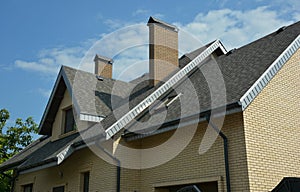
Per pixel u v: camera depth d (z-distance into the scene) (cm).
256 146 862
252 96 860
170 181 1005
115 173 1054
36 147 1575
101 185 1084
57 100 1417
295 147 948
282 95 970
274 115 930
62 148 1159
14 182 1559
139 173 1102
